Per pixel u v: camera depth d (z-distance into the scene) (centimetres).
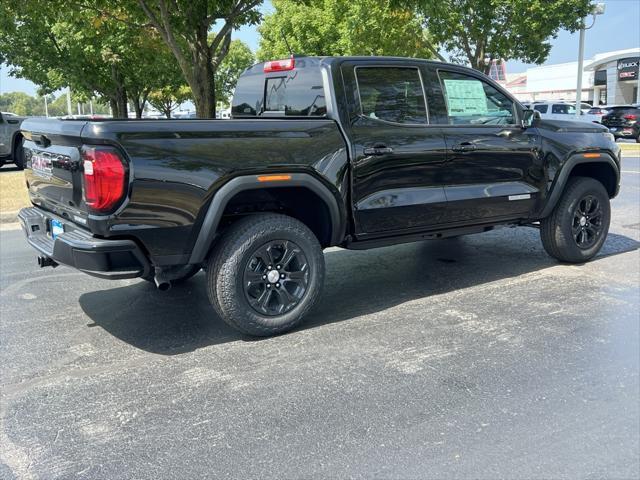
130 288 548
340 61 446
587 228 596
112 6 1016
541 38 1872
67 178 380
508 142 525
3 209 939
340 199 431
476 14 1889
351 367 371
